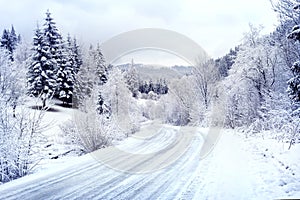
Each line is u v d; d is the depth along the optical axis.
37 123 8.92
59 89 31.98
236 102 26.64
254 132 18.23
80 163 9.13
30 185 6.42
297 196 4.80
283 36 12.70
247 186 5.77
